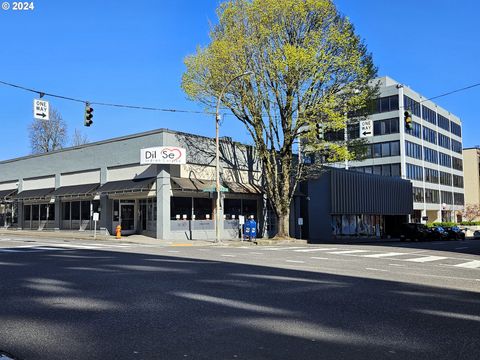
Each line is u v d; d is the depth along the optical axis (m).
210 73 31.83
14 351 5.75
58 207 39.59
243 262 16.44
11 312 7.81
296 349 5.89
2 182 47.59
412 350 5.91
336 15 30.09
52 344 6.03
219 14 31.70
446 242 40.94
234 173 37.00
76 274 12.37
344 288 10.85
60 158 39.94
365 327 7.10
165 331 6.68
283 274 13.17
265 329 6.88
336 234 46.06
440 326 7.24
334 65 29.78
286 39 30.25
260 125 32.97
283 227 34.25
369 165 71.56
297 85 30.28
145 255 18.80
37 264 14.70
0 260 15.95
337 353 5.74
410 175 70.50
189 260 16.81
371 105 33.47
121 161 34.19
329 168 45.16
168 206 31.45
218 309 8.20
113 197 34.84
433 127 81.38
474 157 101.88
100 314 7.71
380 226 55.00
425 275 13.91
